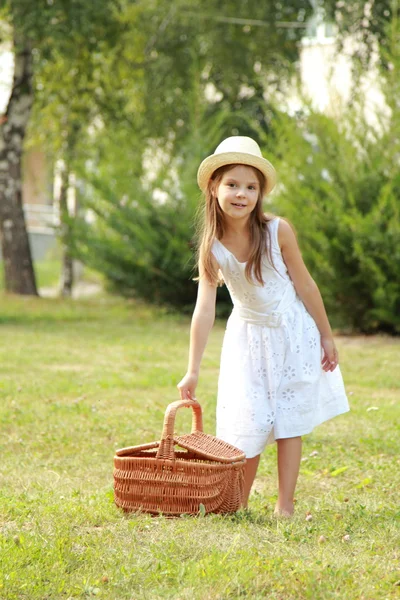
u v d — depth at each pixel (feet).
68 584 10.12
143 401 24.72
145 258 53.72
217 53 62.64
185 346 39.42
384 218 40.14
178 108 64.18
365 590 9.80
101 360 34.01
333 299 43.01
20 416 22.15
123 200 54.95
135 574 10.34
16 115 59.72
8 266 61.82
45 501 13.82
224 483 12.82
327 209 41.34
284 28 62.54
